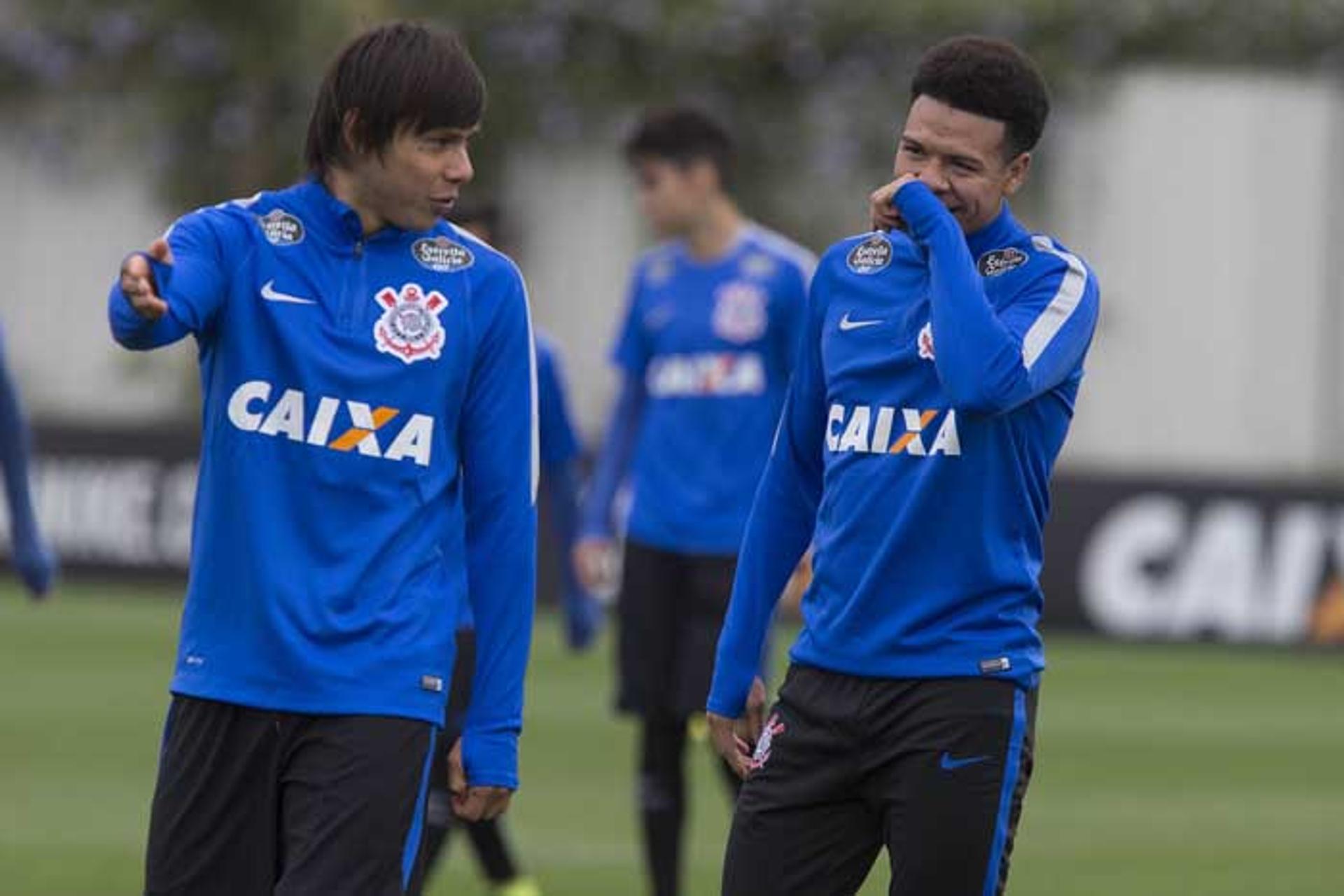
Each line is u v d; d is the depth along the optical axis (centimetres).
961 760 1714
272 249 1698
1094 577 5938
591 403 7581
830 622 1769
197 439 6331
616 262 7581
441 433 1722
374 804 1652
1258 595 5912
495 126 7538
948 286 1695
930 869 1720
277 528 1678
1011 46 1769
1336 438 7444
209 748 1688
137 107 7712
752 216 7581
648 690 2962
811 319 1852
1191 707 4878
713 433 3025
